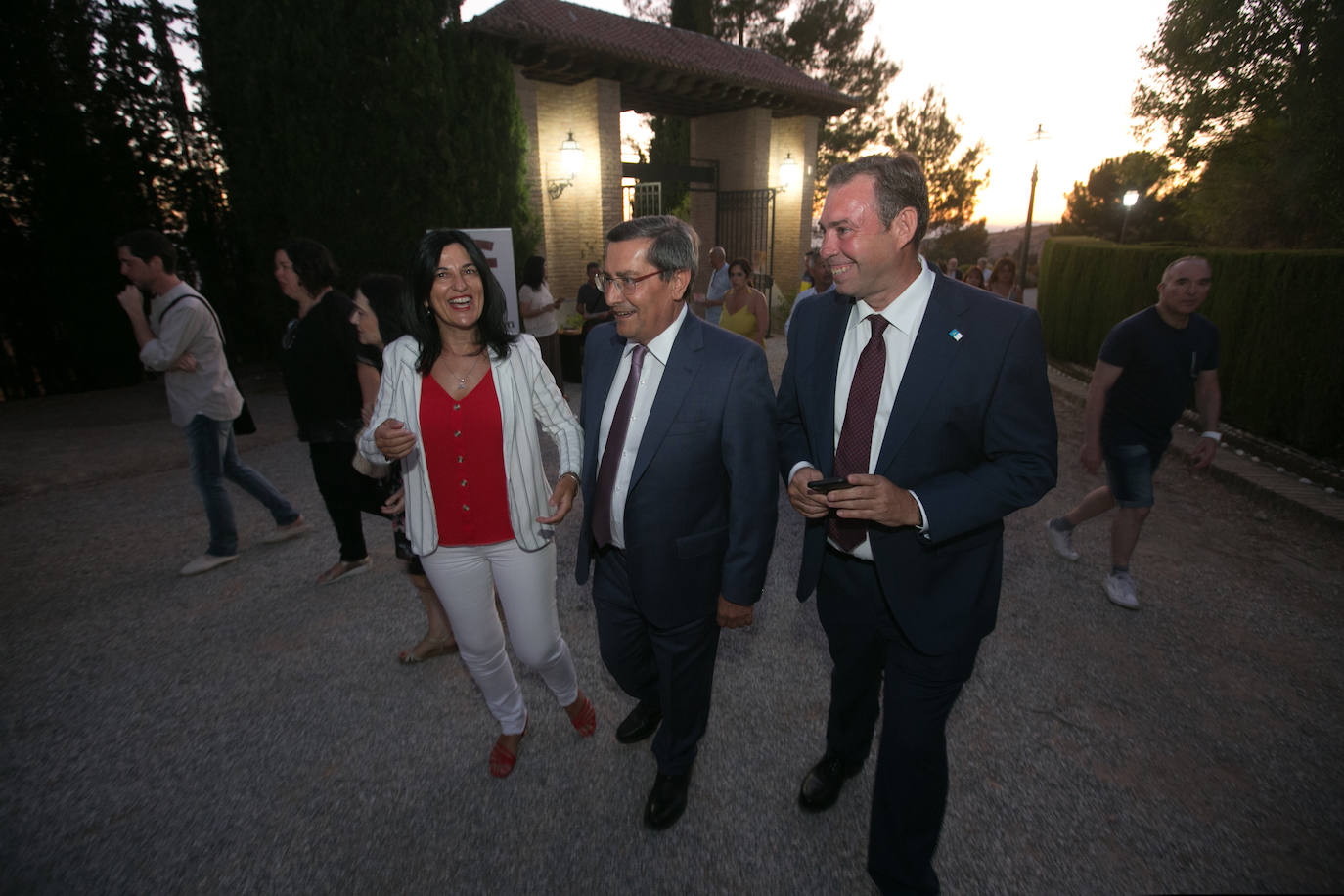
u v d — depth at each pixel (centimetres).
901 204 143
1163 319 303
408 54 757
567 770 234
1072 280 1031
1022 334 150
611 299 168
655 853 201
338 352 300
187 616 335
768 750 242
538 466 201
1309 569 380
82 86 840
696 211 1571
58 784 230
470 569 202
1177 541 419
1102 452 330
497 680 221
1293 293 550
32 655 303
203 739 251
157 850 204
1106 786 224
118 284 893
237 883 193
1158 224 2369
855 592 175
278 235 834
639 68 1089
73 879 194
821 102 1436
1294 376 549
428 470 192
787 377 197
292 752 244
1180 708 263
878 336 161
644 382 183
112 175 872
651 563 183
